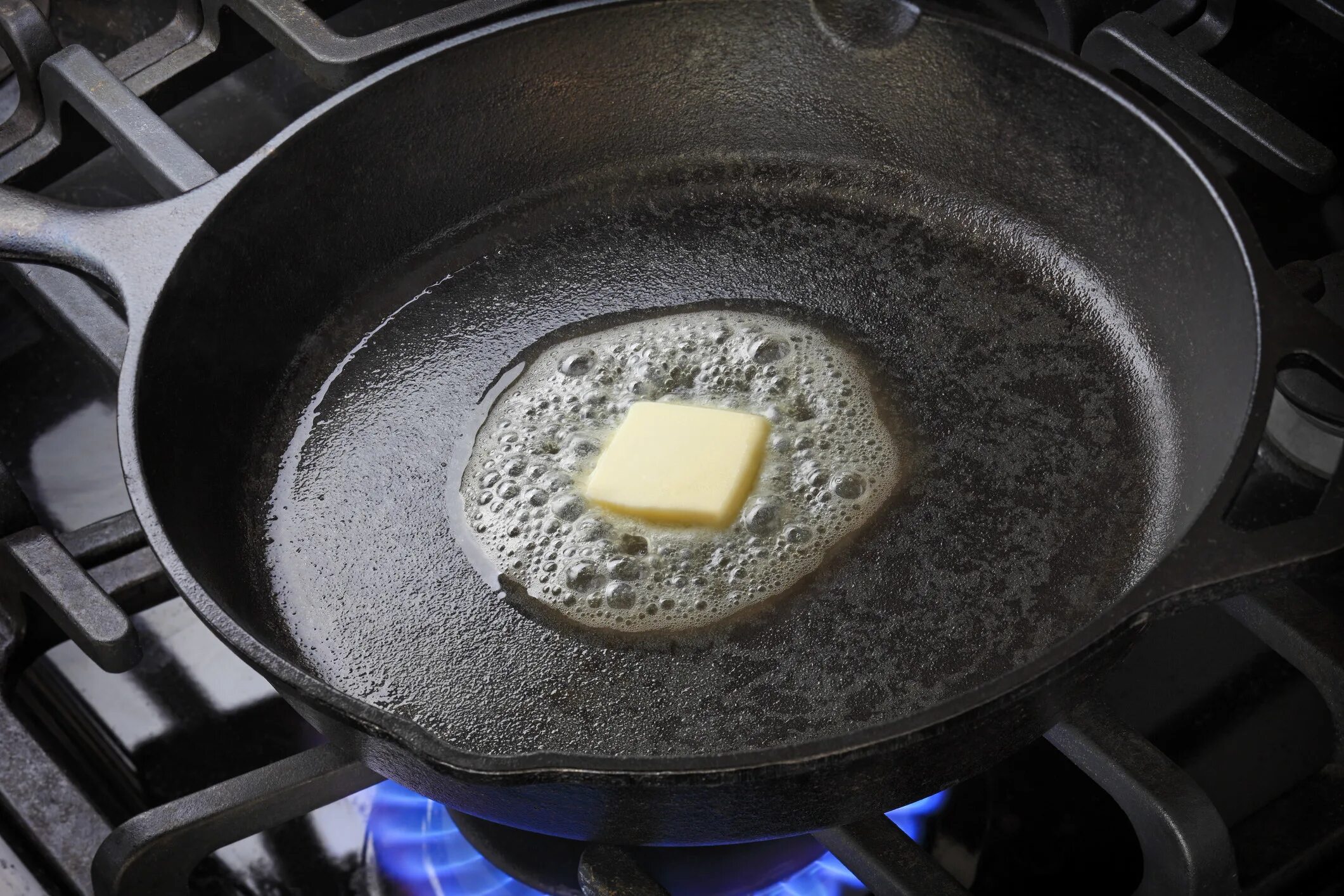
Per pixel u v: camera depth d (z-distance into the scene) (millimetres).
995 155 596
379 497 556
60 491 596
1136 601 452
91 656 524
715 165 624
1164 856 480
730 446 551
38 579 527
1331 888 496
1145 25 598
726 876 527
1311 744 528
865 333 584
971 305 588
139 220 535
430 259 607
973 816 526
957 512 542
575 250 610
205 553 532
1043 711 468
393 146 585
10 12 607
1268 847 491
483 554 543
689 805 457
